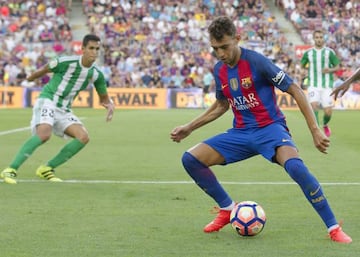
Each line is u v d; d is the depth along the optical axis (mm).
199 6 116000
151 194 22469
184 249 15219
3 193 22516
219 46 16047
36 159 32719
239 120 17109
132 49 105125
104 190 23328
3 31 106500
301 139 44156
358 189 23703
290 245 15562
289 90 16062
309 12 116812
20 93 93500
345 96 94188
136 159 32938
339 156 34344
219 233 16828
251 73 16422
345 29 112000
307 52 46969
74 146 25703
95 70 26172
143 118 66312
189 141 43125
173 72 100062
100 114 75562
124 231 16953
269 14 116938
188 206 20328
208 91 98188
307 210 19734
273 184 24766
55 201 21062
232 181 25531
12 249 15086
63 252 14859
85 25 114188
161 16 113750
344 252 14898
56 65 25562
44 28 106188
